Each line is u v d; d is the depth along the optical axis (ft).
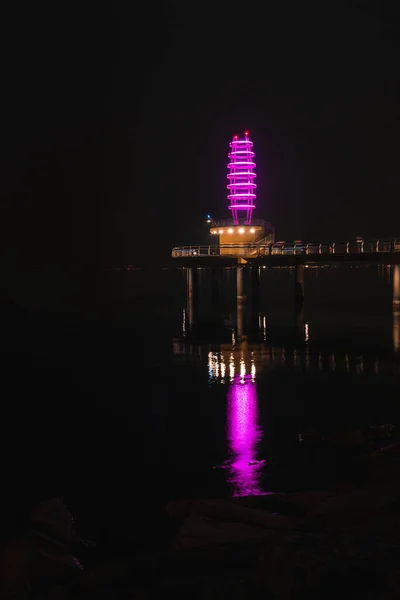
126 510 35.68
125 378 75.31
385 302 183.73
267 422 53.98
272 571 17.78
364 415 55.62
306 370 77.41
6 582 24.16
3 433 52.44
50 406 61.77
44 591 21.72
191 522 29.91
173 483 39.86
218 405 60.54
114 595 19.17
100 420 56.24
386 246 159.33
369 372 75.15
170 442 48.85
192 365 83.20
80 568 26.99
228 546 20.74
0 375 78.07
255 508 32.01
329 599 16.63
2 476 41.93
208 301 213.87
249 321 138.82
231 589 17.99
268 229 175.32
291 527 28.43
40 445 48.85
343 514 28.53
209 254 169.68
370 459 40.75
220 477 40.73
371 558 17.95
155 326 132.98
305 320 139.33
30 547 27.81
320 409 58.03
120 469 43.01
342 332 114.83
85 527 33.40
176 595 18.42
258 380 72.02
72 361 88.43
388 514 27.68
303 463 42.55
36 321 145.18
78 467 43.60
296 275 146.61
